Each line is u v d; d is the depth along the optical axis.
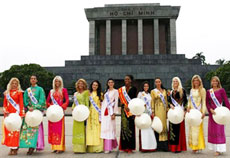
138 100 7.18
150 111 7.76
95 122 7.52
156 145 7.52
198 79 7.71
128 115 7.45
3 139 7.25
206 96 7.67
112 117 7.55
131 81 7.89
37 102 7.62
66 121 17.02
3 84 31.78
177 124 7.41
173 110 7.17
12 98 7.53
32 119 6.98
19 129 7.25
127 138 7.36
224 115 6.76
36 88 7.75
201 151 7.56
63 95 7.96
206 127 13.48
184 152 7.43
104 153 7.32
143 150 7.39
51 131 7.39
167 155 7.01
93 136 7.40
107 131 7.42
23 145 7.09
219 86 7.67
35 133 7.28
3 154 7.28
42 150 7.86
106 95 7.65
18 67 32.19
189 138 7.43
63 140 7.48
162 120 7.66
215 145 7.11
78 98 7.70
